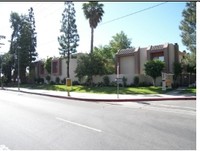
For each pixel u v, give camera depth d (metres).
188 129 9.31
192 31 36.12
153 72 35.03
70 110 15.02
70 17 50.03
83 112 14.09
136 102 20.52
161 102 20.31
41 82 62.25
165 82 30.94
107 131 9.05
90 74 41.47
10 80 73.44
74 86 43.34
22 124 10.41
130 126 9.92
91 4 43.31
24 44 65.62
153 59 38.81
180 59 43.59
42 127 9.79
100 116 12.54
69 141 7.73
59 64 55.09
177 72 37.88
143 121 11.04
